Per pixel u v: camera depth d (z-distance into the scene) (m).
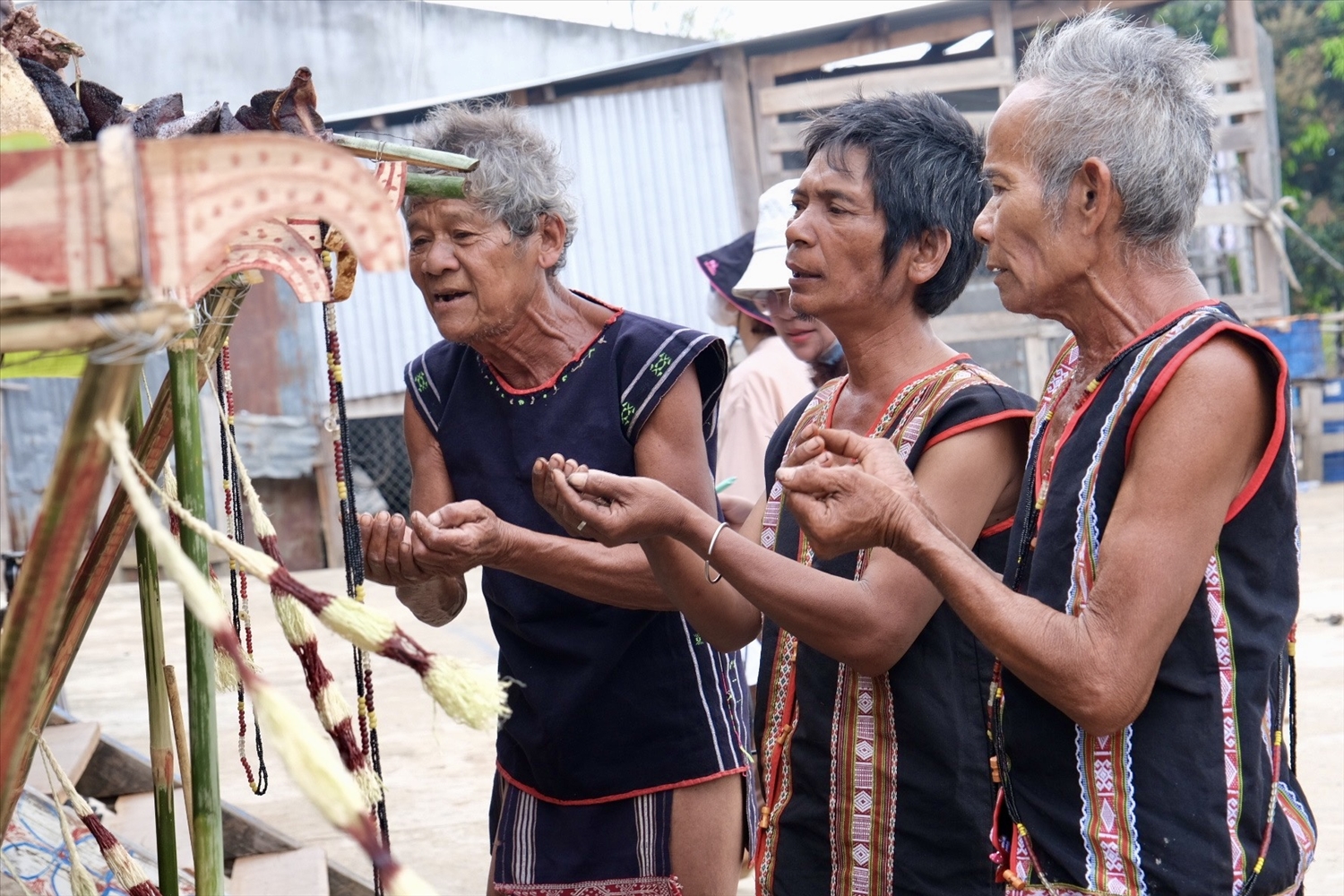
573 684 2.08
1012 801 1.50
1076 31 1.53
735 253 3.54
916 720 1.68
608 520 1.63
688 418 2.04
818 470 1.45
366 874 3.74
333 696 1.04
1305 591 7.54
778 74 11.46
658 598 1.96
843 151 1.82
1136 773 1.40
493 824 2.34
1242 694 1.39
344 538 1.62
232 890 3.06
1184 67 1.49
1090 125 1.45
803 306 1.86
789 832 1.80
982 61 11.20
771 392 3.16
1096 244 1.47
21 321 0.72
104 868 2.48
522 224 1.96
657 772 2.10
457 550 1.79
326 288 1.07
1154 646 1.35
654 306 11.48
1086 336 1.52
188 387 1.03
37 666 0.79
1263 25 22.70
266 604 9.23
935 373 1.81
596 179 11.36
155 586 1.27
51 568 0.77
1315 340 13.52
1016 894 1.50
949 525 1.69
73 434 0.75
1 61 1.06
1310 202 22.56
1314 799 3.96
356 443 12.14
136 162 0.72
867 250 1.80
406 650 0.92
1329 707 5.02
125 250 0.71
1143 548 1.36
